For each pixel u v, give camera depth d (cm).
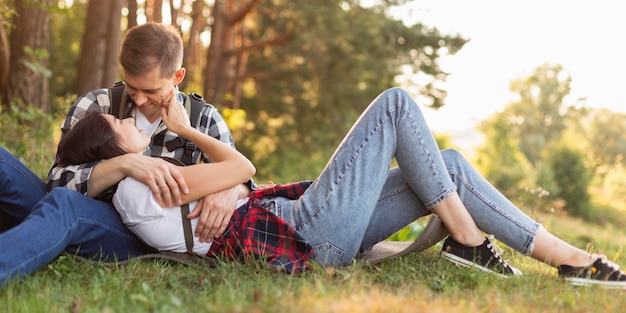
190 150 343
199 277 293
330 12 1986
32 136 714
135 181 304
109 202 317
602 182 3338
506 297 270
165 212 305
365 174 315
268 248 307
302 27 2075
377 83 2305
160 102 324
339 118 2322
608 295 294
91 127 313
